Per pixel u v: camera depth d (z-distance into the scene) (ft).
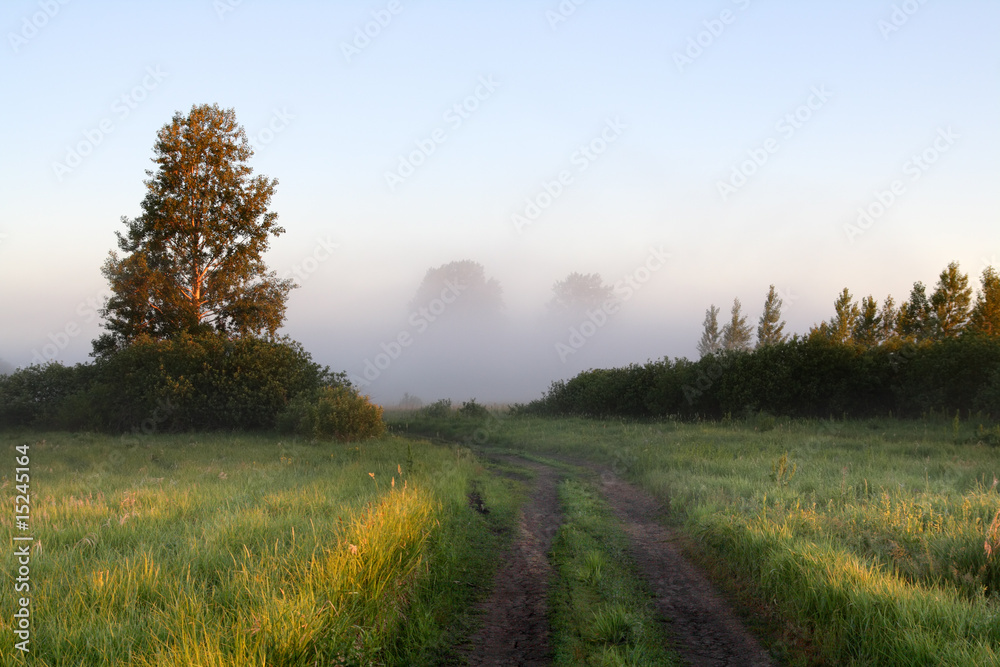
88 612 16.19
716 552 26.96
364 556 19.53
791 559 21.03
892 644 15.31
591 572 25.53
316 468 51.93
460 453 69.15
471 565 27.04
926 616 16.12
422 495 32.96
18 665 13.35
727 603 22.04
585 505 40.57
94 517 28.76
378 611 17.69
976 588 18.54
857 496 34.30
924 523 25.91
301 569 19.06
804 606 18.86
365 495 34.78
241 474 46.73
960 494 32.27
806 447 55.26
